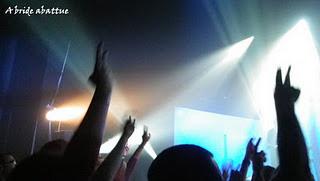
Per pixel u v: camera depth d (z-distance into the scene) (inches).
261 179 98.9
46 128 319.0
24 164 49.1
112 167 67.2
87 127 48.6
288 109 60.4
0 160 133.8
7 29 320.2
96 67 54.5
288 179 56.7
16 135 315.0
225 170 143.2
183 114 356.2
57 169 46.3
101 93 52.3
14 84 323.6
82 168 45.9
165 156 55.1
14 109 319.9
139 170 332.5
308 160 58.1
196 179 51.3
